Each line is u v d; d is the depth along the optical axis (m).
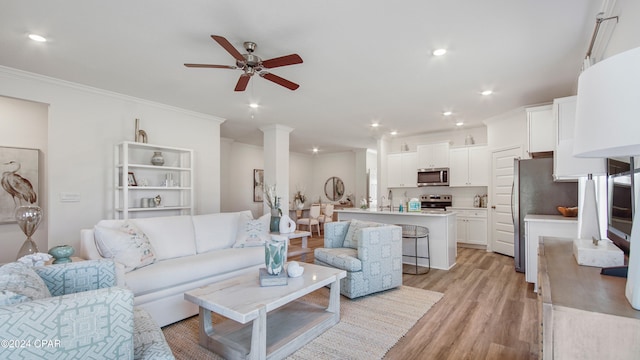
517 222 4.24
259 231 3.74
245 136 7.39
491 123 5.60
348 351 2.15
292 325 2.38
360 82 3.67
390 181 7.38
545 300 0.98
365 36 2.59
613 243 1.67
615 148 0.88
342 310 2.87
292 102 4.51
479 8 2.18
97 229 2.47
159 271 2.51
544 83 3.70
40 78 3.47
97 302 1.16
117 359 1.20
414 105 4.66
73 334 1.11
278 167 5.98
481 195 6.43
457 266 4.59
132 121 4.31
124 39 2.64
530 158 4.53
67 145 3.71
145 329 1.57
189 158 4.93
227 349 2.04
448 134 6.78
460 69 3.29
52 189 3.59
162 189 4.60
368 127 6.27
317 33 2.54
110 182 4.07
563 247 1.91
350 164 9.73
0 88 3.24
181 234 3.24
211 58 3.03
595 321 0.88
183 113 4.93
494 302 3.07
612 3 2.05
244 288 2.22
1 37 2.60
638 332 0.84
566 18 2.30
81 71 3.35
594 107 0.88
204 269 2.81
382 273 3.31
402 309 2.89
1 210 3.98
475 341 2.29
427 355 2.10
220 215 3.74
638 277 0.90
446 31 2.50
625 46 1.96
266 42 2.69
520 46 2.76
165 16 2.29
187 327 2.53
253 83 3.71
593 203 1.88
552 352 0.92
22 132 4.19
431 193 7.11
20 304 1.06
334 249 3.59
